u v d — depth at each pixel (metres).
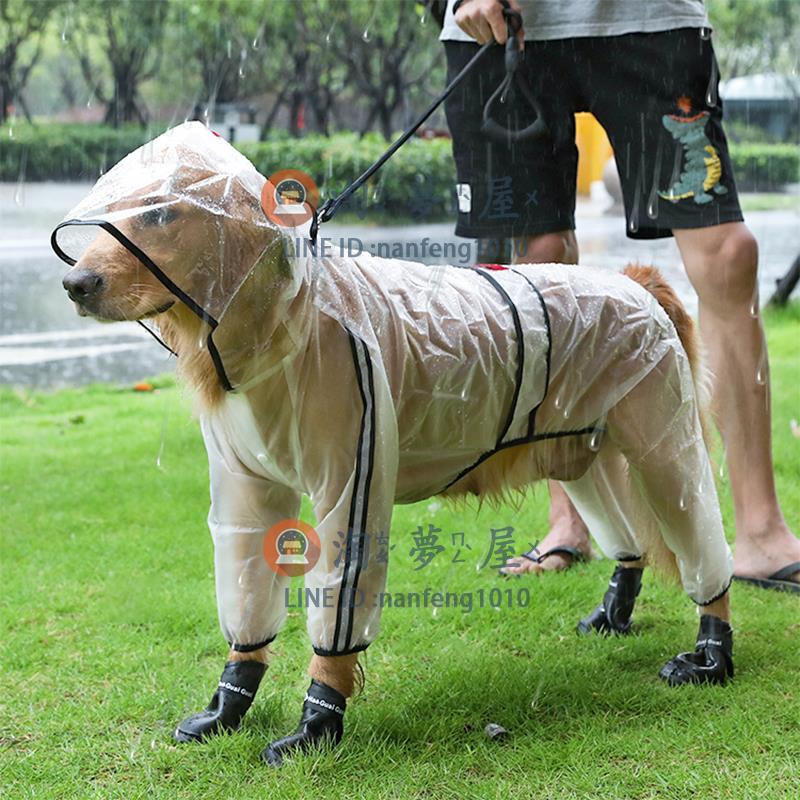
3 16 24.31
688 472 4.13
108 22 24.92
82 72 25.88
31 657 4.48
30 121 25.00
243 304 3.34
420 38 25.77
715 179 4.90
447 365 3.70
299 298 3.44
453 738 3.81
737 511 5.30
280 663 4.46
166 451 7.73
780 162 30.77
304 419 3.50
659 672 4.31
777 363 9.96
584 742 3.76
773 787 3.44
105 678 4.32
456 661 4.43
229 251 3.29
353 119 27.70
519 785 3.51
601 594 5.17
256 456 3.61
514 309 3.85
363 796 3.44
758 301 5.10
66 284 3.19
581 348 3.99
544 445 4.19
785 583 5.18
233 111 25.38
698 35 4.84
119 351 12.09
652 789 3.47
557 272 4.09
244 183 3.34
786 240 20.66
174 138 3.38
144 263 3.18
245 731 3.82
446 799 3.44
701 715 3.95
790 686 4.16
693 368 4.39
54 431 8.44
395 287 3.71
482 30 4.77
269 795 3.44
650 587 5.26
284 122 27.47
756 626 4.75
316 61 26.56
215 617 4.89
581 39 4.95
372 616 3.62
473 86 5.14
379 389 3.52
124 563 5.55
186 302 3.26
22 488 6.87
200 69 25.45
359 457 3.51
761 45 29.91
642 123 4.95
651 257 16.66
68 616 4.93
